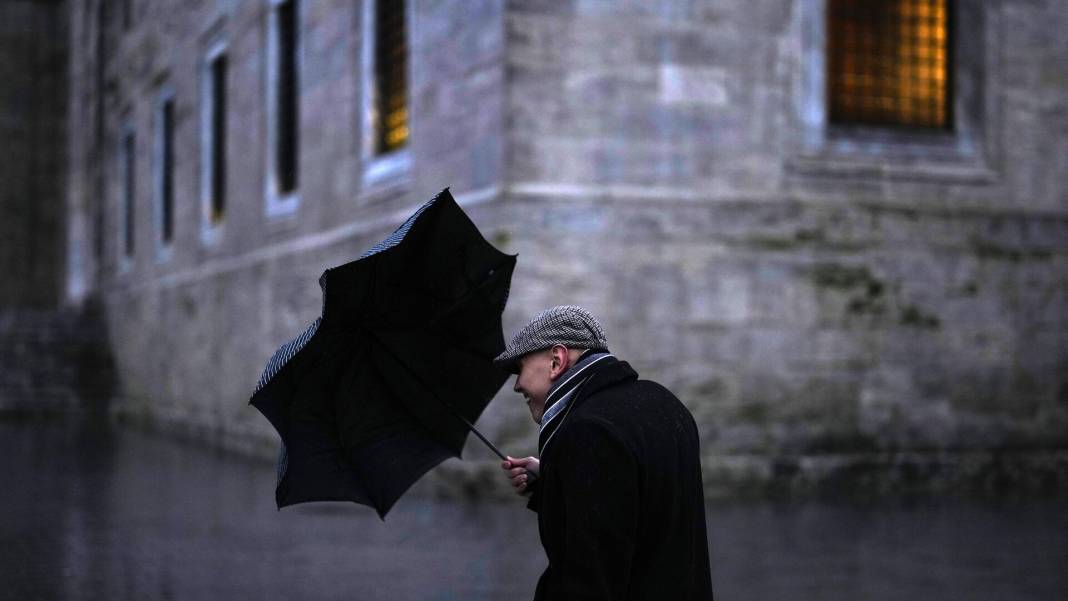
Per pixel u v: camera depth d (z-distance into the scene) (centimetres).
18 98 3403
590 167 1031
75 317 2619
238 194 1719
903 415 1110
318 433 266
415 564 714
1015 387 1149
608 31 1038
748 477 1047
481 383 282
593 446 230
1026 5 1178
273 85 1597
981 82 1162
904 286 1116
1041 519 908
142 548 779
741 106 1075
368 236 1247
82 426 2050
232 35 1755
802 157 1095
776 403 1072
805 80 1100
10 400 2273
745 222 1067
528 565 711
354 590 640
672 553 239
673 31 1053
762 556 739
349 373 268
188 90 1983
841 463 1073
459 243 265
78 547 783
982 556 745
